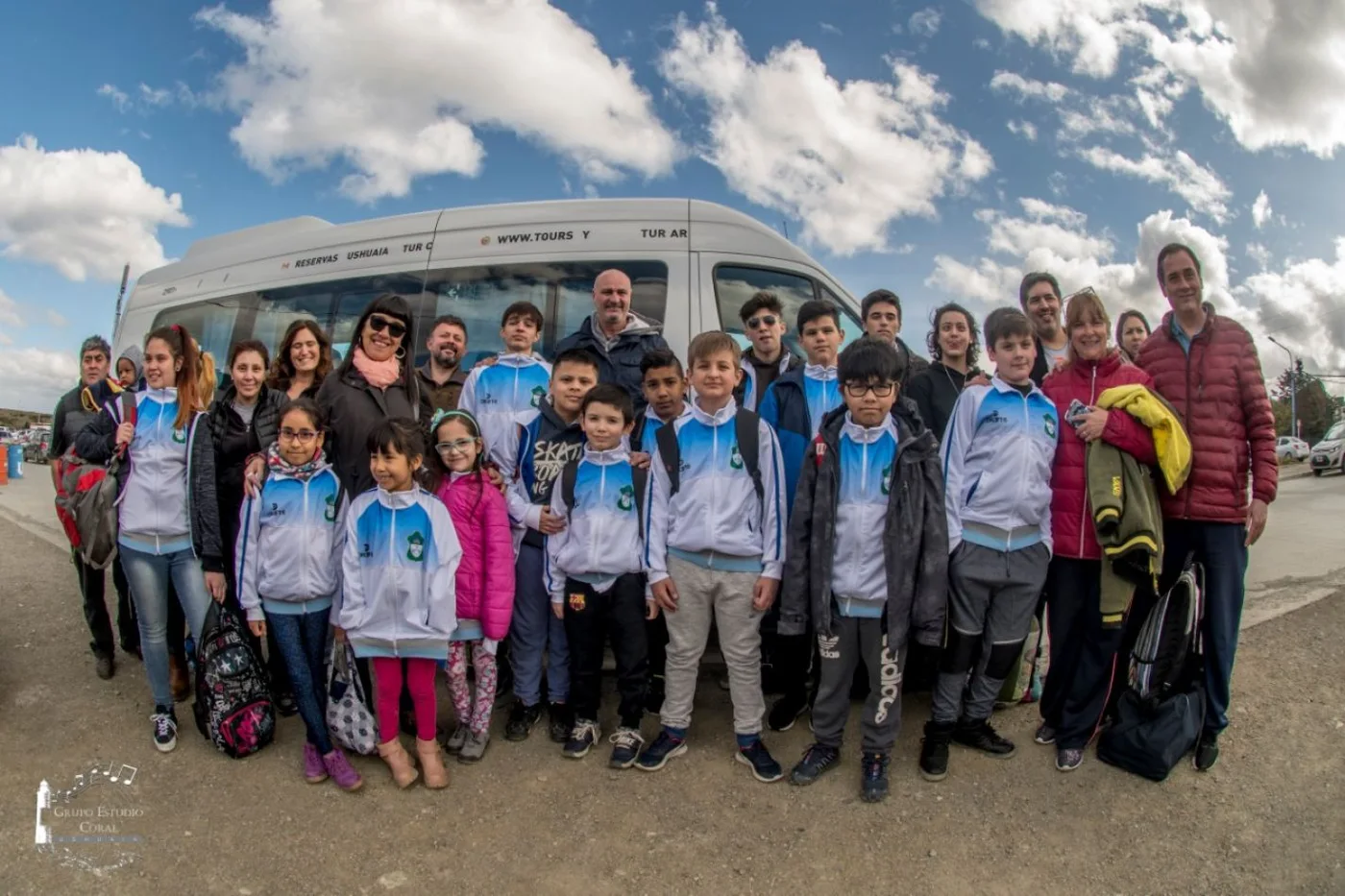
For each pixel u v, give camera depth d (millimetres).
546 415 3725
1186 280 3404
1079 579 3361
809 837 2941
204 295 6594
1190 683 3365
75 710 3936
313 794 3223
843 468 3238
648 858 2826
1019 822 3035
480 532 3412
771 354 4094
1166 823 3033
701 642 3430
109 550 3529
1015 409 3320
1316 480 23266
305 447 3264
